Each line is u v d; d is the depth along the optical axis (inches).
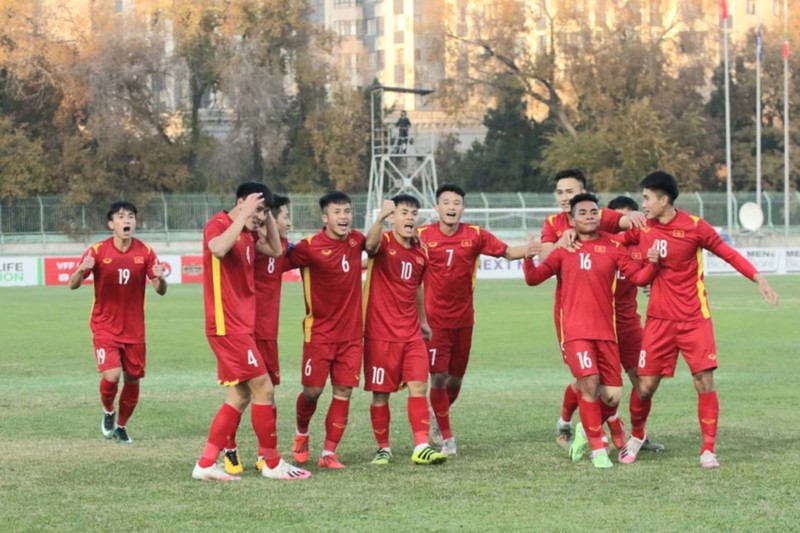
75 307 1614.2
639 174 3383.4
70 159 3063.5
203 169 3358.8
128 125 3213.6
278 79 3348.9
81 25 3334.2
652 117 3373.5
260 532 363.3
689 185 3457.2
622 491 423.5
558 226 541.6
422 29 3806.6
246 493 426.6
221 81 3316.9
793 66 3779.5
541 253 518.6
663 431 575.8
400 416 639.1
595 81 3550.7
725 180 3769.7
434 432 561.0
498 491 425.7
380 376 492.7
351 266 489.7
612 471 464.8
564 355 499.2
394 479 452.8
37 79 3243.1
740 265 490.3
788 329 1211.9
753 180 3668.8
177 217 2974.9
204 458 455.8
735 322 1298.0
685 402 682.8
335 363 491.8
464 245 525.7
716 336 1134.4
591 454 496.7
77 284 565.0
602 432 485.7
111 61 3174.2
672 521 373.7
